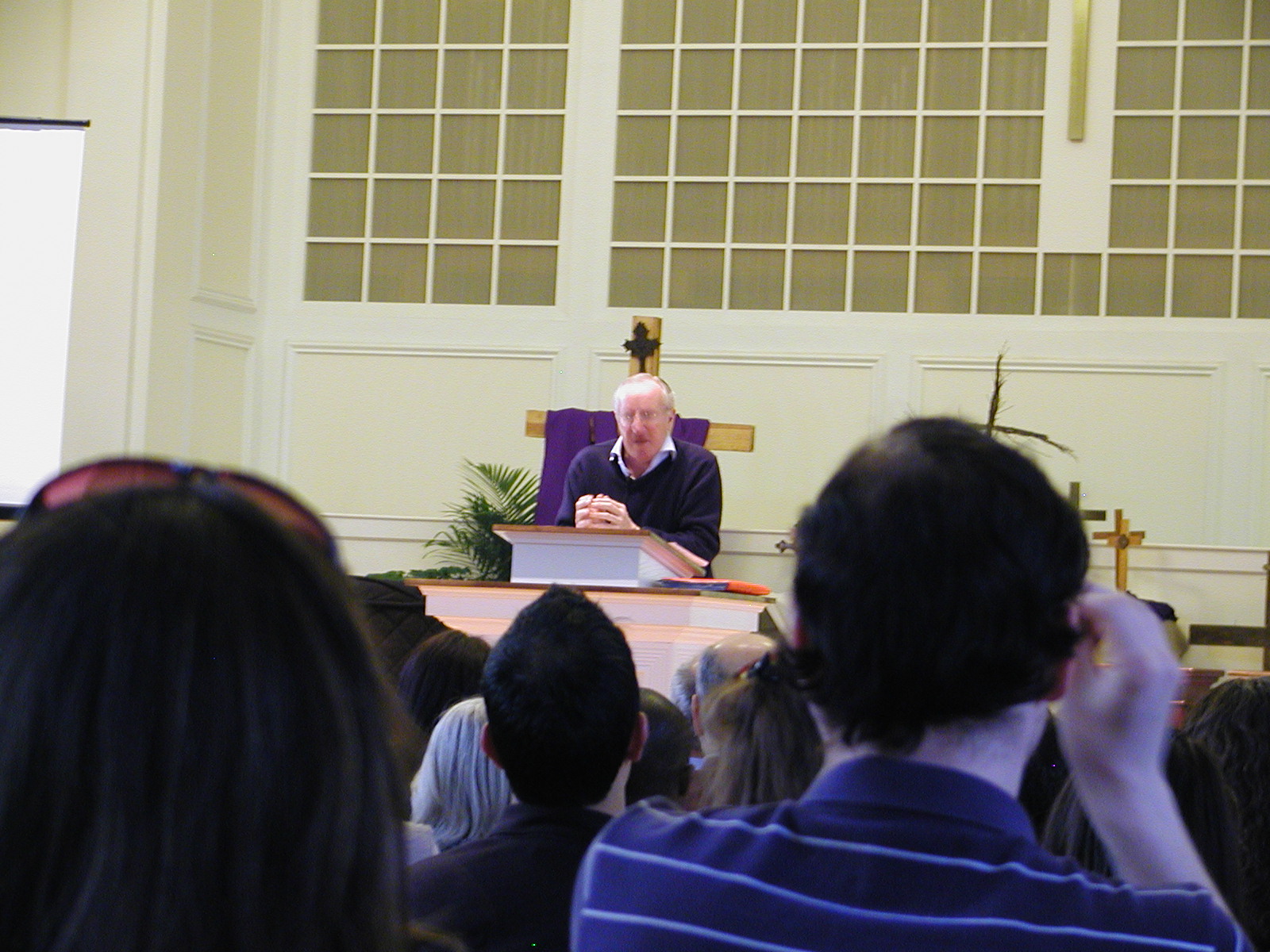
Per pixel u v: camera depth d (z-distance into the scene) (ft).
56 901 3.14
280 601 3.34
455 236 42.29
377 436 41.75
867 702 4.97
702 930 4.89
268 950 3.22
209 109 40.42
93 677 3.16
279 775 3.25
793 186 41.47
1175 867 5.00
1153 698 5.02
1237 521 39.14
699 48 42.06
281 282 42.39
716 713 9.37
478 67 42.68
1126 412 39.70
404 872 3.68
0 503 36.88
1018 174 40.73
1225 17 40.24
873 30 41.52
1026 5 40.93
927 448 5.09
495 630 21.80
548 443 35.27
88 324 38.27
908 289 40.83
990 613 4.80
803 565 5.13
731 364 41.11
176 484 3.49
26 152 37.47
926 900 4.79
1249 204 39.91
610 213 41.93
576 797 8.45
